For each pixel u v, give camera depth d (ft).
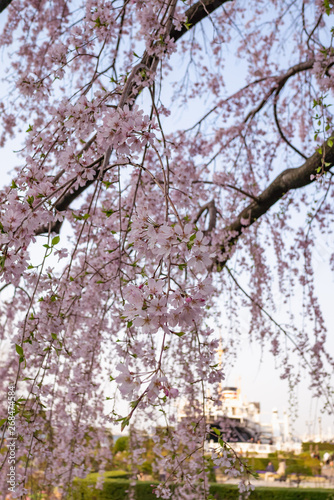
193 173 17.20
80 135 7.30
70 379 11.10
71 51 9.18
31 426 8.11
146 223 5.84
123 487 30.14
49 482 11.79
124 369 4.51
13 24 16.71
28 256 6.19
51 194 6.29
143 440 16.33
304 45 20.57
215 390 13.91
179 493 12.00
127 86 7.47
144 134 6.17
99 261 11.28
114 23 9.15
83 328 13.26
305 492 35.32
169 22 9.07
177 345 14.85
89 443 14.82
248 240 19.71
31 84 9.39
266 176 20.63
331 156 13.34
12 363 14.26
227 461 7.34
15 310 14.39
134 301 4.89
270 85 19.75
